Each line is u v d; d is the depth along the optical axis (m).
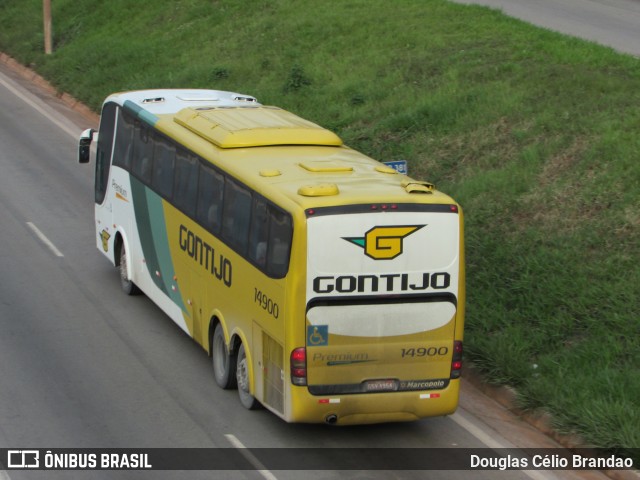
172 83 44.56
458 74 36.75
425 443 19.02
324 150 21.61
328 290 17.44
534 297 22.77
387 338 17.89
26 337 23.25
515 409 20.20
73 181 36.38
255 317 18.95
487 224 26.33
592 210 25.59
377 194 17.78
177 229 22.98
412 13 45.19
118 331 24.02
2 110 46.09
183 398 20.56
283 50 44.88
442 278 17.92
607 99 31.36
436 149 32.09
